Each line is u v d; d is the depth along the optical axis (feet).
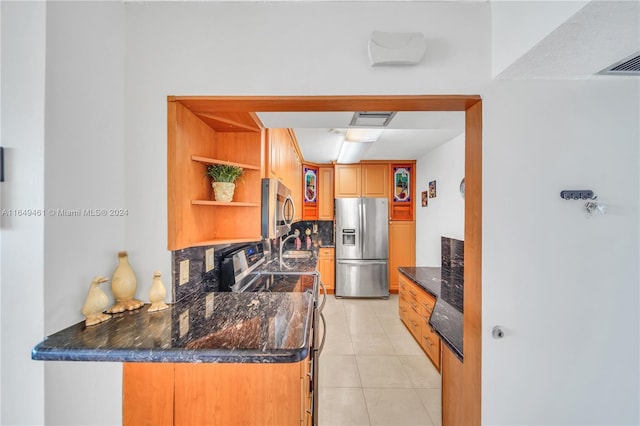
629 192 3.54
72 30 3.01
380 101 3.69
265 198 5.60
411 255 14.11
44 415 2.79
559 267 3.55
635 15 2.33
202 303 3.94
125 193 3.73
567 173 3.54
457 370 4.38
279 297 4.25
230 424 3.09
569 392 3.57
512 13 3.21
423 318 8.21
